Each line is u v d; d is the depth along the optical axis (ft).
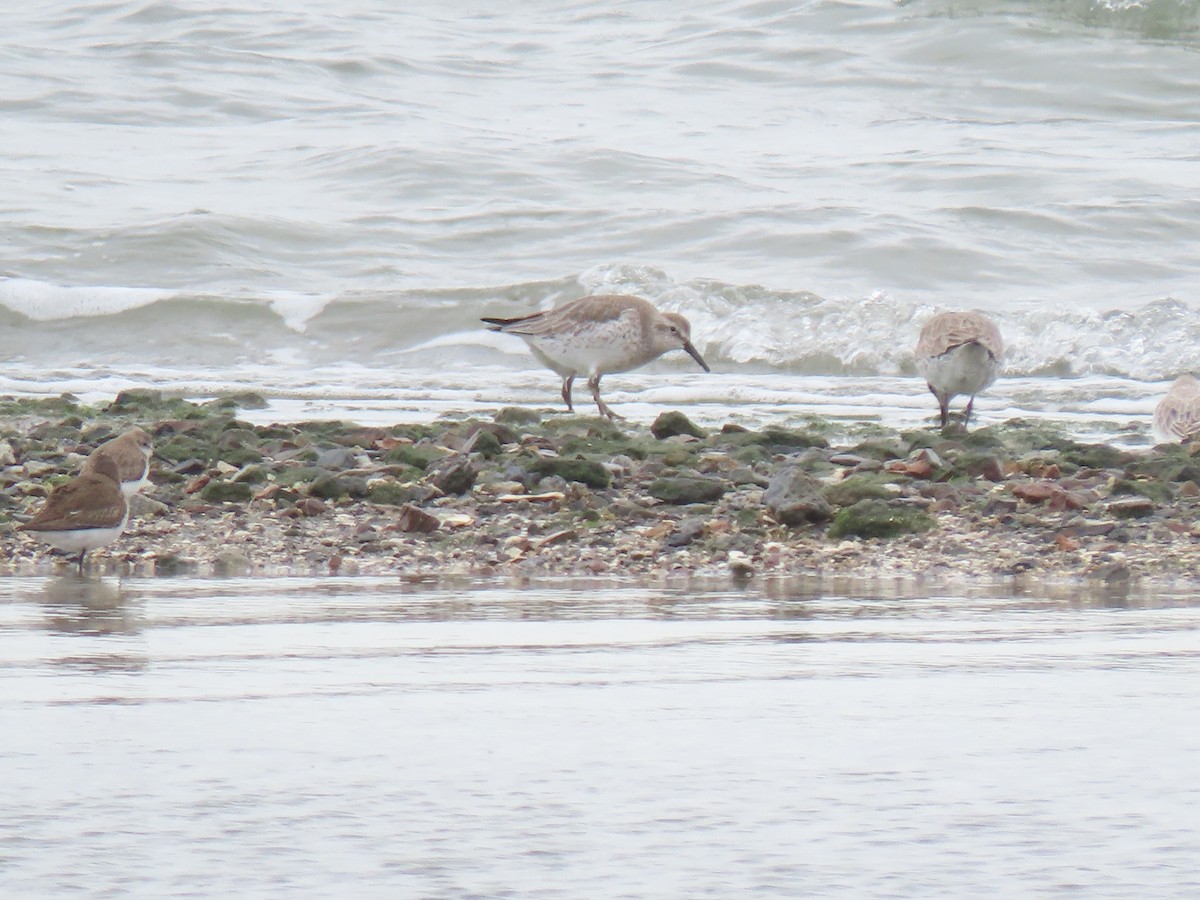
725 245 98.78
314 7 177.47
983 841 14.11
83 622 26.81
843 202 106.52
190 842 14.01
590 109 140.97
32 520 33.78
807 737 18.06
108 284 95.25
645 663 23.02
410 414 65.72
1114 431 61.36
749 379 77.87
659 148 126.52
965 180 112.78
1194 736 18.08
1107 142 127.13
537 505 41.42
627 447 50.39
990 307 85.35
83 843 13.94
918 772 16.46
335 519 40.01
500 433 52.95
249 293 90.79
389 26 169.58
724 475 46.11
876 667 22.65
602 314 61.57
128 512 37.63
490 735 18.12
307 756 17.08
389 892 12.71
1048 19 149.79
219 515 40.32
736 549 36.86
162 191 115.24
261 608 28.81
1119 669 22.41
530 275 95.25
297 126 136.87
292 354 85.56
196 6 173.27
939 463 45.24
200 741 17.74
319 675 21.91
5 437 53.52
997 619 27.63
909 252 95.50
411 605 29.30
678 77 148.77
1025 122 134.72
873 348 81.71
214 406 66.33
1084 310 81.41
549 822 14.67
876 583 32.91
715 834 14.30
